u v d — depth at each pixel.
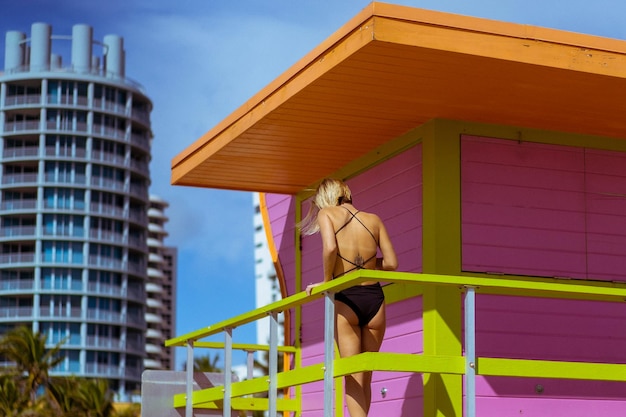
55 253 118.81
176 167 10.91
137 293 124.44
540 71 7.37
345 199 7.45
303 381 7.29
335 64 7.30
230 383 8.59
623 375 6.88
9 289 118.25
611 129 8.96
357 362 6.49
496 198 8.68
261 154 9.88
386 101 8.16
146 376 10.08
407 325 8.67
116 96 124.81
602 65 7.40
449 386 8.09
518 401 8.34
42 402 68.31
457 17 7.00
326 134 9.16
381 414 8.91
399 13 6.85
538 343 8.59
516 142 8.87
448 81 7.64
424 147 8.72
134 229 125.81
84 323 117.94
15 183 120.06
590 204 9.02
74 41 125.00
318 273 10.97
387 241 7.35
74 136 121.44
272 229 12.21
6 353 69.19
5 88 121.88
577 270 8.85
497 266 8.56
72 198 120.38
